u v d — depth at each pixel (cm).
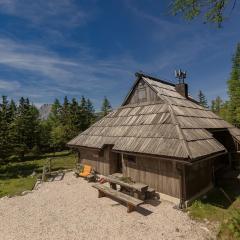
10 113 2722
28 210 1031
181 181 998
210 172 1234
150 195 1116
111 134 1495
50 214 976
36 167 2308
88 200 1123
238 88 3650
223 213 920
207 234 772
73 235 795
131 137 1304
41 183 1488
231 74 3819
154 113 1401
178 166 1005
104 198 1142
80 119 3884
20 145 3028
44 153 3909
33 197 1209
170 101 1463
